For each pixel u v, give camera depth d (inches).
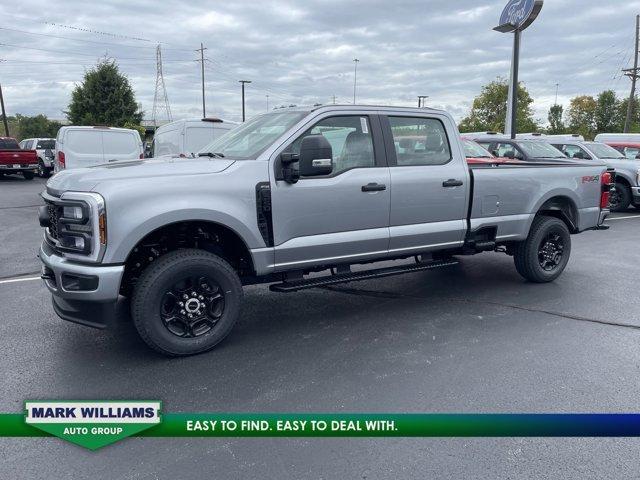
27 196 639.8
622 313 211.8
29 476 108.7
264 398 141.3
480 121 1787.6
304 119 184.1
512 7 668.1
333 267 200.1
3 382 150.1
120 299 207.8
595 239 385.1
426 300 230.4
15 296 234.5
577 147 574.2
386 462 113.2
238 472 109.8
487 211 228.8
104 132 560.4
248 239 172.2
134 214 153.2
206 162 173.0
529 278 254.8
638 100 2411.4
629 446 119.4
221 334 172.4
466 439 121.6
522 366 161.3
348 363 163.8
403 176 202.1
